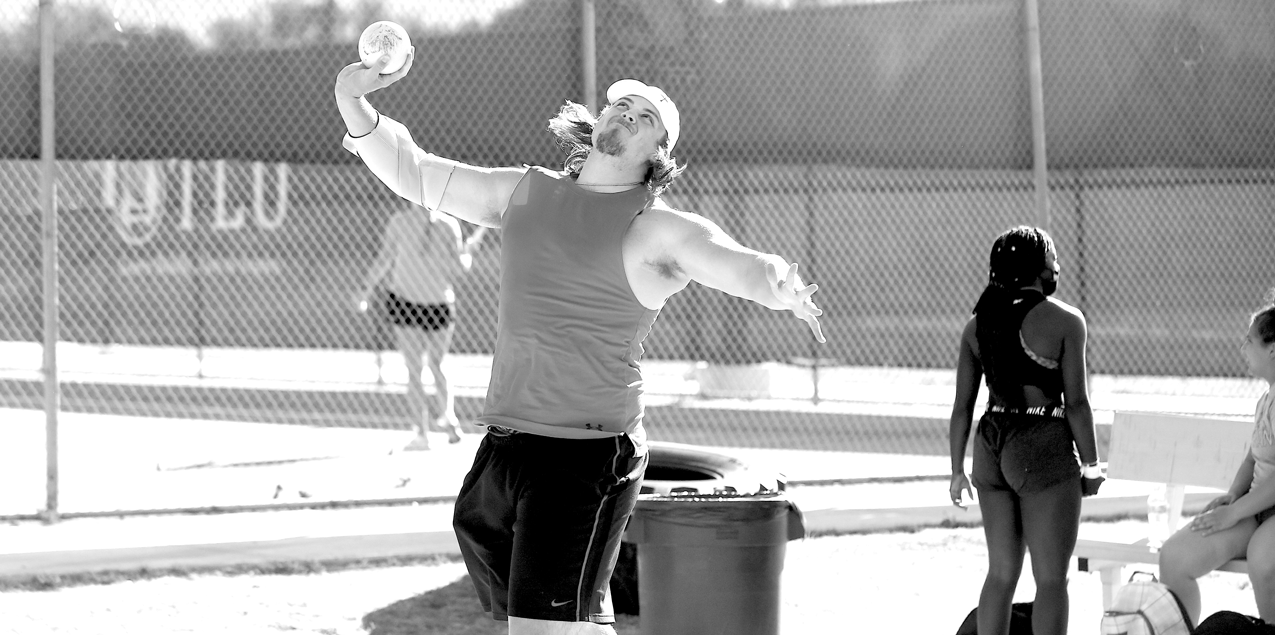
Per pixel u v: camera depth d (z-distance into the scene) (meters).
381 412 25.08
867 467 18.84
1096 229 23.38
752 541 9.77
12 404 26.64
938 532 15.62
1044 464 8.98
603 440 6.63
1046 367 9.02
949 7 17.86
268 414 24.88
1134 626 9.27
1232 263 21.86
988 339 9.25
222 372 30.39
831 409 24.70
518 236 6.70
